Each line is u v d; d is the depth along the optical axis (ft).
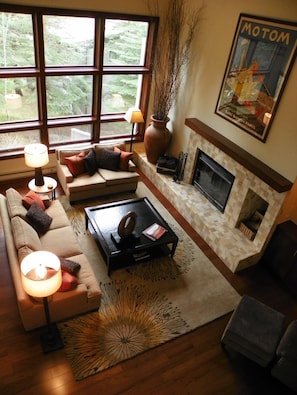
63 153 17.80
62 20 16.10
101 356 11.09
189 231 17.17
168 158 20.17
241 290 14.37
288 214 14.76
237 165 15.34
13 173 18.78
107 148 18.85
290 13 11.97
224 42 15.10
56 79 17.49
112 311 12.57
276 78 12.82
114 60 18.62
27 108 17.76
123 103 20.44
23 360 10.70
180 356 11.50
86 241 15.44
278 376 10.44
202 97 17.22
